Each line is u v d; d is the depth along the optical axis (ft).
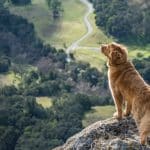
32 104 357.00
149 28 556.10
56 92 429.38
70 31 585.22
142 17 562.25
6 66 481.05
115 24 566.77
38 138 308.81
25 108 351.25
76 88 443.73
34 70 476.54
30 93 420.36
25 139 306.14
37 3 620.49
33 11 605.73
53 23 595.47
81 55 528.22
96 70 464.65
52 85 433.48
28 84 442.50
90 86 447.42
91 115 368.27
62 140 316.19
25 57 510.17
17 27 550.36
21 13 597.11
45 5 618.03
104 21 583.58
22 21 561.02
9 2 609.83
